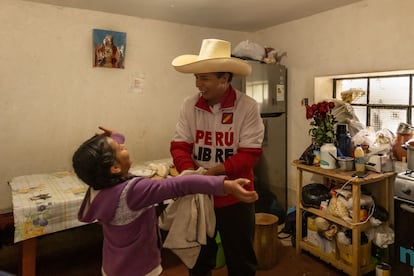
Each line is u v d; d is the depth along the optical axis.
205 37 3.55
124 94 3.13
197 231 1.49
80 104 2.93
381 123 2.80
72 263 2.74
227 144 1.69
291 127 3.45
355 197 2.26
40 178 2.57
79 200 2.05
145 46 3.19
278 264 2.62
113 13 2.98
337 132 2.65
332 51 2.94
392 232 2.43
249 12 2.98
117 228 1.20
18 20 2.60
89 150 1.15
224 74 1.62
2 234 2.28
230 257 1.81
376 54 2.60
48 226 1.96
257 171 3.33
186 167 1.66
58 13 2.75
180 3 2.69
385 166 2.43
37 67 2.71
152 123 3.32
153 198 1.13
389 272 2.28
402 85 2.63
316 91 3.12
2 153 2.65
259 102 3.21
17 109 2.67
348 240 2.39
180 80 3.44
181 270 2.58
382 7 2.54
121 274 1.25
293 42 3.32
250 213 1.80
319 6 2.81
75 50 2.85
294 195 3.49
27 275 1.98
